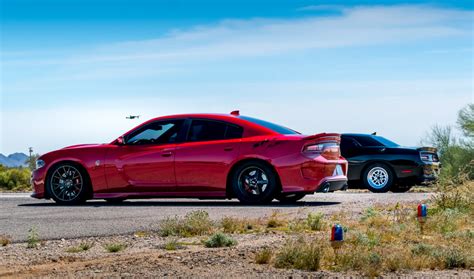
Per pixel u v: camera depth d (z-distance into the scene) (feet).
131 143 42.06
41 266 20.08
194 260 20.39
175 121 41.91
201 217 28.63
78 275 18.45
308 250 19.60
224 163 39.93
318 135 39.63
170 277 17.95
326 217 31.86
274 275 18.17
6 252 22.94
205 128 41.16
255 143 39.81
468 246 22.84
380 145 59.06
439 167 59.26
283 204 39.63
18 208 39.17
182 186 40.73
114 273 18.62
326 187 39.45
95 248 23.71
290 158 39.14
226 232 27.50
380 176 58.03
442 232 26.86
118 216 33.30
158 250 23.12
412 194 48.70
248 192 39.81
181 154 40.75
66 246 24.34
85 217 33.04
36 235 26.43
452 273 18.67
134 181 41.52
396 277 18.04
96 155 42.29
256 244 24.04
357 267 19.19
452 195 34.99
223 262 20.04
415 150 57.67
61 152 42.98
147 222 30.60
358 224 28.99
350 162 58.59
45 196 43.09
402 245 23.04
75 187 42.47
